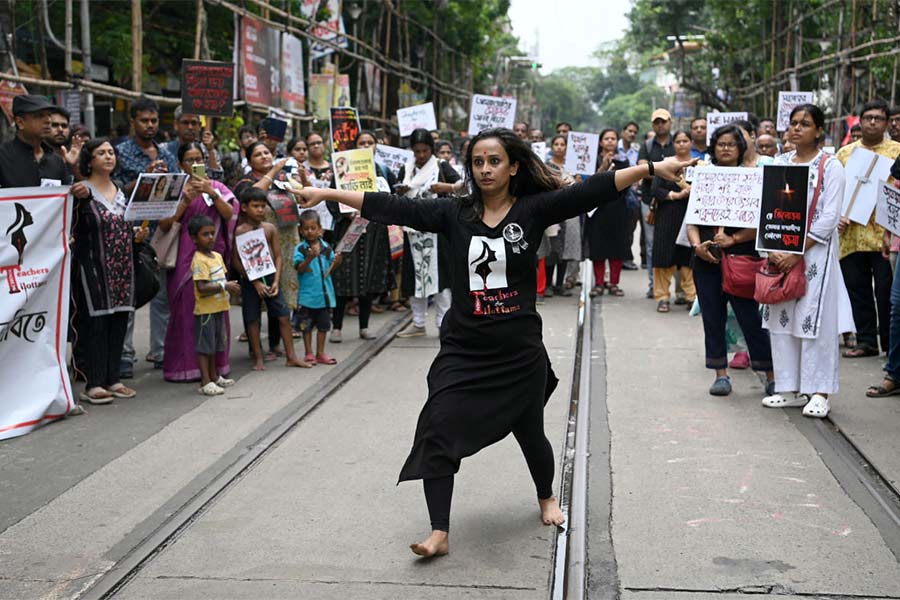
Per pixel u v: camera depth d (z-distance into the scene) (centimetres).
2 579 412
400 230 971
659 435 608
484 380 425
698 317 1038
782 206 616
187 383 753
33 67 1270
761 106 2678
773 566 414
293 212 815
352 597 391
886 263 791
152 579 412
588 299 1170
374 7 2166
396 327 998
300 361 810
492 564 421
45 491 517
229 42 1589
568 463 561
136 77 1084
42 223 632
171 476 539
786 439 595
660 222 1046
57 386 643
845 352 827
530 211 425
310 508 491
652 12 3111
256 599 391
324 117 1702
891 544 436
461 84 3098
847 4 1761
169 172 783
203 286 712
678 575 408
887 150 805
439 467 421
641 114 8462
